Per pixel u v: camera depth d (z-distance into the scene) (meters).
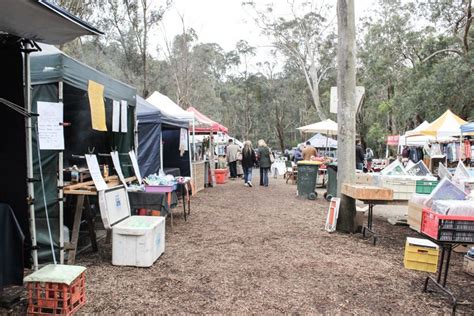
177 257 4.91
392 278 4.29
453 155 14.84
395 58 25.25
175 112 11.39
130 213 5.30
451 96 19.98
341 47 6.72
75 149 5.63
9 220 3.36
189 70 27.28
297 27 29.27
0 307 3.27
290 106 46.62
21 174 3.58
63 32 3.44
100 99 4.80
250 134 50.72
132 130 6.48
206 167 13.84
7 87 3.56
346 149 6.69
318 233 6.43
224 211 8.55
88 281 4.00
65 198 4.77
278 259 4.89
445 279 3.74
